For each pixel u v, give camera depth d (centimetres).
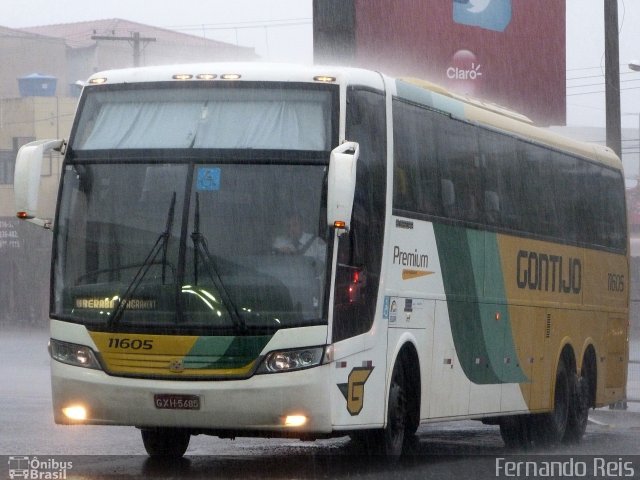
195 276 2355
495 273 3219
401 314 2650
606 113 5375
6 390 5225
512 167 3378
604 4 5381
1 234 12862
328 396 2344
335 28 4625
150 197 2416
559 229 3738
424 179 2800
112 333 2370
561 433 3753
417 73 6225
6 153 14212
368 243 2502
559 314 3722
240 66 2511
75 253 2439
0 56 16475
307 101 2445
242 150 2411
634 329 12231
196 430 2445
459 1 6384
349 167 2292
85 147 2492
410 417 2770
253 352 2322
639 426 4566
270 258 2359
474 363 3077
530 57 6700
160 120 2478
